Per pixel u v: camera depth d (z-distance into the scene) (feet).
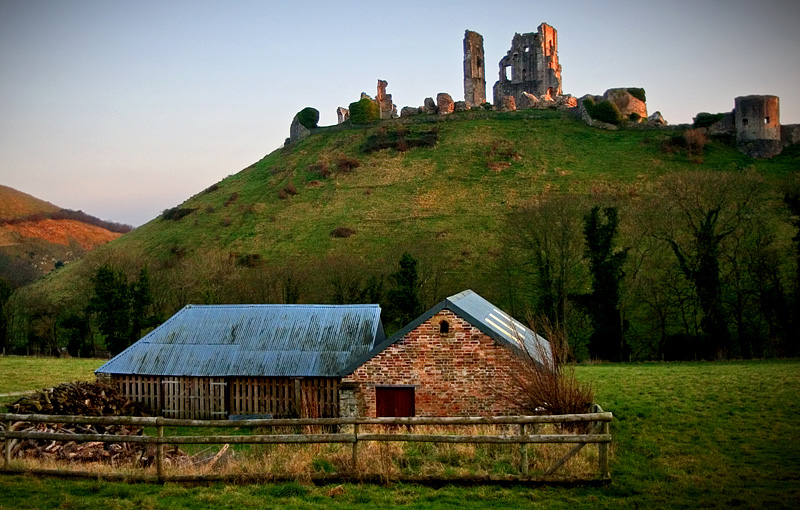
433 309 79.10
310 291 207.82
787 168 285.02
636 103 373.20
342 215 285.23
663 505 45.06
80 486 46.11
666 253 209.97
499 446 55.11
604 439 47.26
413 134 358.02
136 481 47.26
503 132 349.41
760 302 177.27
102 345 215.31
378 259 228.84
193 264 229.45
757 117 306.55
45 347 215.10
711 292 176.65
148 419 47.91
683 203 197.16
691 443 67.00
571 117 366.22
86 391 81.87
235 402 90.12
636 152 313.12
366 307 99.14
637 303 201.87
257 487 45.96
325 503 43.37
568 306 189.57
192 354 93.61
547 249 199.72
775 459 59.36
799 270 175.01
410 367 79.20
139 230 324.39
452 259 234.38
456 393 78.48
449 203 281.33
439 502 44.01
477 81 436.76
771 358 159.74
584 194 258.78
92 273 227.40
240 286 213.25
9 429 57.57
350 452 51.47
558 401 63.10
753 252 183.21
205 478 47.03
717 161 299.38
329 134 383.65
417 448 55.21
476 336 78.59
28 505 42.11
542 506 43.73
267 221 291.58
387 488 46.39
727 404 85.97
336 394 87.61
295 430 72.49
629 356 176.86
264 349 92.73
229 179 365.61
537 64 438.40
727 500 46.47
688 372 123.34
